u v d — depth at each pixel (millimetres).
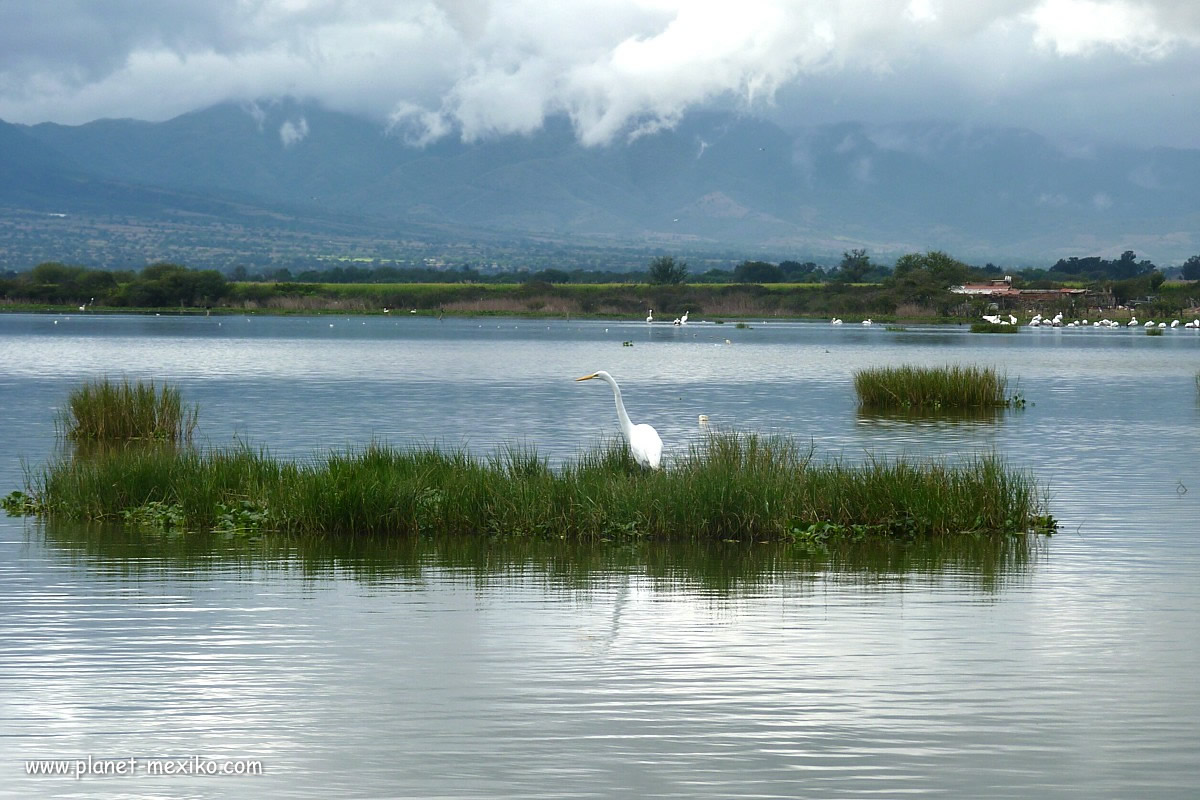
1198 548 20250
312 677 13102
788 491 21797
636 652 14023
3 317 153875
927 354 86125
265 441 34656
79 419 35781
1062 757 10969
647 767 10734
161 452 25703
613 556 19625
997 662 13695
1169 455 32562
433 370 67000
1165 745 11250
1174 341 112562
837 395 52125
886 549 20297
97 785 10414
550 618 15586
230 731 11562
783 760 10891
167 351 83812
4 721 11828
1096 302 180625
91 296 186625
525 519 21344
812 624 15320
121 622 15297
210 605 16203
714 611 15977
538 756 10961
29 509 23797
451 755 10977
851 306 177125
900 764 10812
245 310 180625
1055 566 18875
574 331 131000
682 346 97812
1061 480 28078
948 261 183250
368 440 34875
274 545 20422
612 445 27359
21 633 14766
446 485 22156
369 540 20906
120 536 21203
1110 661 13742
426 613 15828
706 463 23375
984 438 36312
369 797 10156
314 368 67875
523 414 42969
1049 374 66812
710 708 12148
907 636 14742
